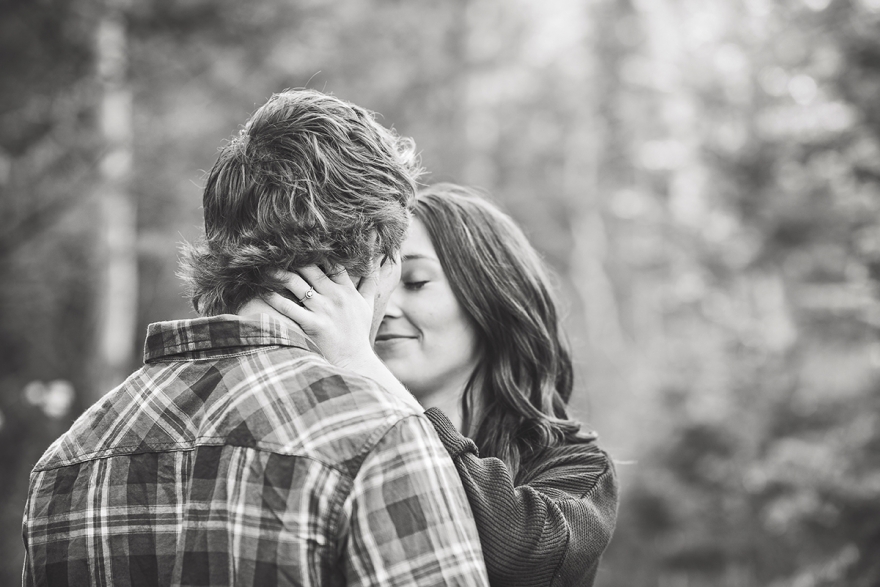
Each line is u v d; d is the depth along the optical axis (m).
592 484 1.57
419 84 17.41
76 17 6.53
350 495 1.00
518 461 1.69
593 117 26.86
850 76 6.25
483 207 1.90
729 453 7.78
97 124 7.88
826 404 6.79
